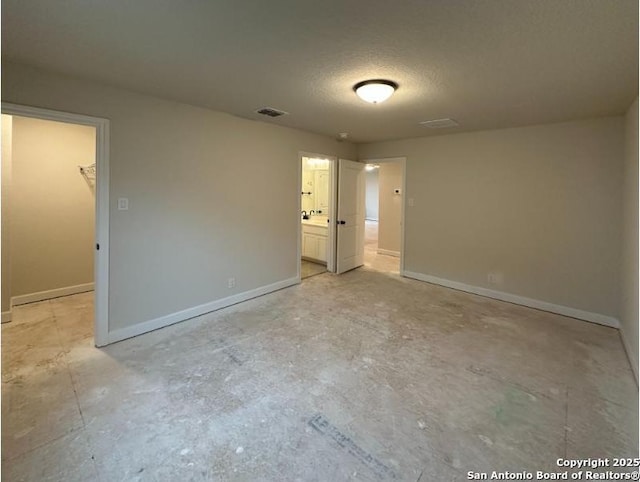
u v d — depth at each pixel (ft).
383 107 10.68
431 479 5.12
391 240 23.39
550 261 12.57
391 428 6.21
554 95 9.14
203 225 11.69
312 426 6.23
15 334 10.08
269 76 8.16
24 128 12.45
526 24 5.57
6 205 10.66
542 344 9.78
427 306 12.96
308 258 21.24
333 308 12.63
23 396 7.01
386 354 9.05
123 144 9.43
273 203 14.25
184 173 10.96
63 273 13.64
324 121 12.90
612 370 8.35
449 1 4.97
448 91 8.96
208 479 5.07
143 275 10.19
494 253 14.03
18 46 6.72
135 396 7.07
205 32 6.06
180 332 10.37
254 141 13.14
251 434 6.01
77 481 5.00
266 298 13.76
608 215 11.27
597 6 5.00
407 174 16.84
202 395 7.14
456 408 6.81
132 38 6.32
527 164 12.96
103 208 9.16
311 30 5.93
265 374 7.99
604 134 11.22
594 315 11.65
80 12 5.42
